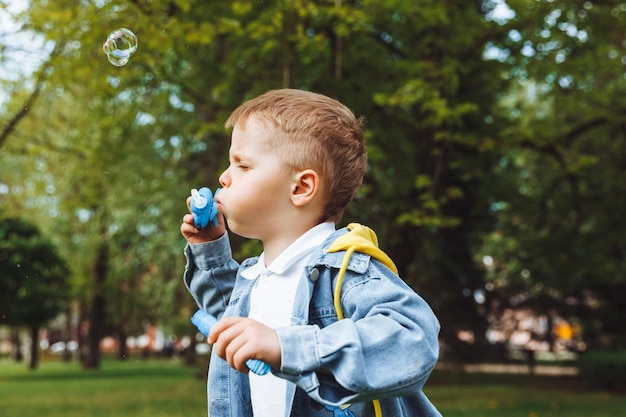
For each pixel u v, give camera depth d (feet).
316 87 30.07
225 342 4.00
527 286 60.03
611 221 45.34
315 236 5.03
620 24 33.06
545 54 33.12
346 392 4.16
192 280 5.88
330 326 4.19
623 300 55.57
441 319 56.80
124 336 94.94
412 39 33.30
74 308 106.52
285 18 28.07
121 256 52.08
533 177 53.72
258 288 5.16
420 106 31.40
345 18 26.35
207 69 32.04
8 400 44.21
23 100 31.45
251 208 4.97
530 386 52.06
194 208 5.49
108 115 31.45
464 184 44.24
